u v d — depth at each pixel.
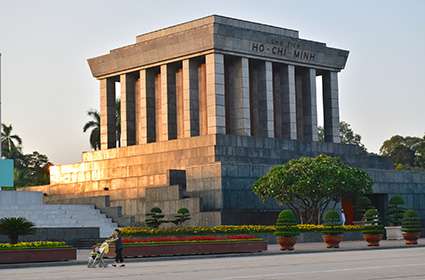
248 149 72.19
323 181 60.00
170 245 43.41
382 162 83.12
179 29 79.06
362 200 72.69
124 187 75.44
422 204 78.69
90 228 56.38
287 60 79.81
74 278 27.27
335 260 35.47
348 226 61.34
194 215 63.47
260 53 77.31
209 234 52.38
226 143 70.81
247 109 76.00
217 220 61.78
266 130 77.25
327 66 83.50
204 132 76.31
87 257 43.44
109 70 83.31
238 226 55.97
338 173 60.31
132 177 74.69
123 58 81.50
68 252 40.28
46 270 33.78
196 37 74.69
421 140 150.50
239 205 65.12
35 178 122.31
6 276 29.59
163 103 77.88
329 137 83.50
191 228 51.44
